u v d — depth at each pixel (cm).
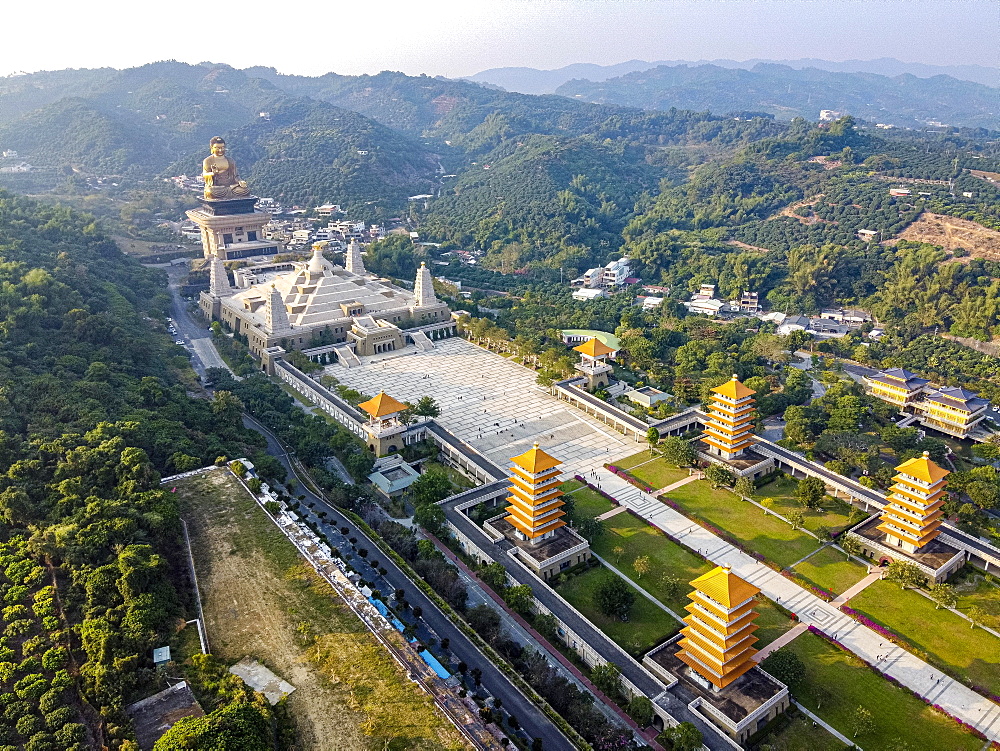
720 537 14900
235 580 11781
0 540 11769
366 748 8800
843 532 14850
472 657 11088
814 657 11600
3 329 18175
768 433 19612
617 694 10731
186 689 9469
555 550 13912
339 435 18000
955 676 11194
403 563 13250
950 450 18812
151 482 13800
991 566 13738
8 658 9500
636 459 18250
